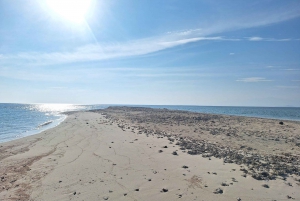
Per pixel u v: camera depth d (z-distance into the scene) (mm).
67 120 31766
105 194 7180
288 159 10766
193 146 13406
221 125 23625
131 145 13992
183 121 27422
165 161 10531
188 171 9164
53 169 9625
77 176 8750
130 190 7469
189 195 7082
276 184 7809
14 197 6984
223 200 6734
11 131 22953
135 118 32750
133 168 9609
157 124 24875
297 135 17703
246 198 6852
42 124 29938
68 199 6852
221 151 12188
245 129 20812
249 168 9375
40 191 7418
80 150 12984
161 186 7766
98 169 9547
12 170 9562
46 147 13984
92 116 38750
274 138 16406
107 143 14703
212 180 8203
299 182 7965
